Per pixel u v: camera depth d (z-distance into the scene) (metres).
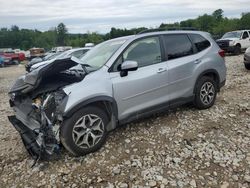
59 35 91.50
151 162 4.18
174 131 5.10
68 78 4.55
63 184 3.80
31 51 40.88
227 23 65.81
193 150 4.45
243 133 4.97
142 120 5.61
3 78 17.23
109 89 4.46
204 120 5.52
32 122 4.39
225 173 3.87
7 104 8.45
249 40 20.56
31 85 4.33
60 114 4.03
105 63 4.67
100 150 4.51
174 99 5.39
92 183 3.78
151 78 4.96
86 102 4.16
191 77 5.62
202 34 6.12
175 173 3.90
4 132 5.73
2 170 4.25
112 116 4.57
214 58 6.05
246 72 10.91
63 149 4.58
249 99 6.77
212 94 6.09
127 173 3.94
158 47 5.27
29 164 4.33
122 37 5.37
